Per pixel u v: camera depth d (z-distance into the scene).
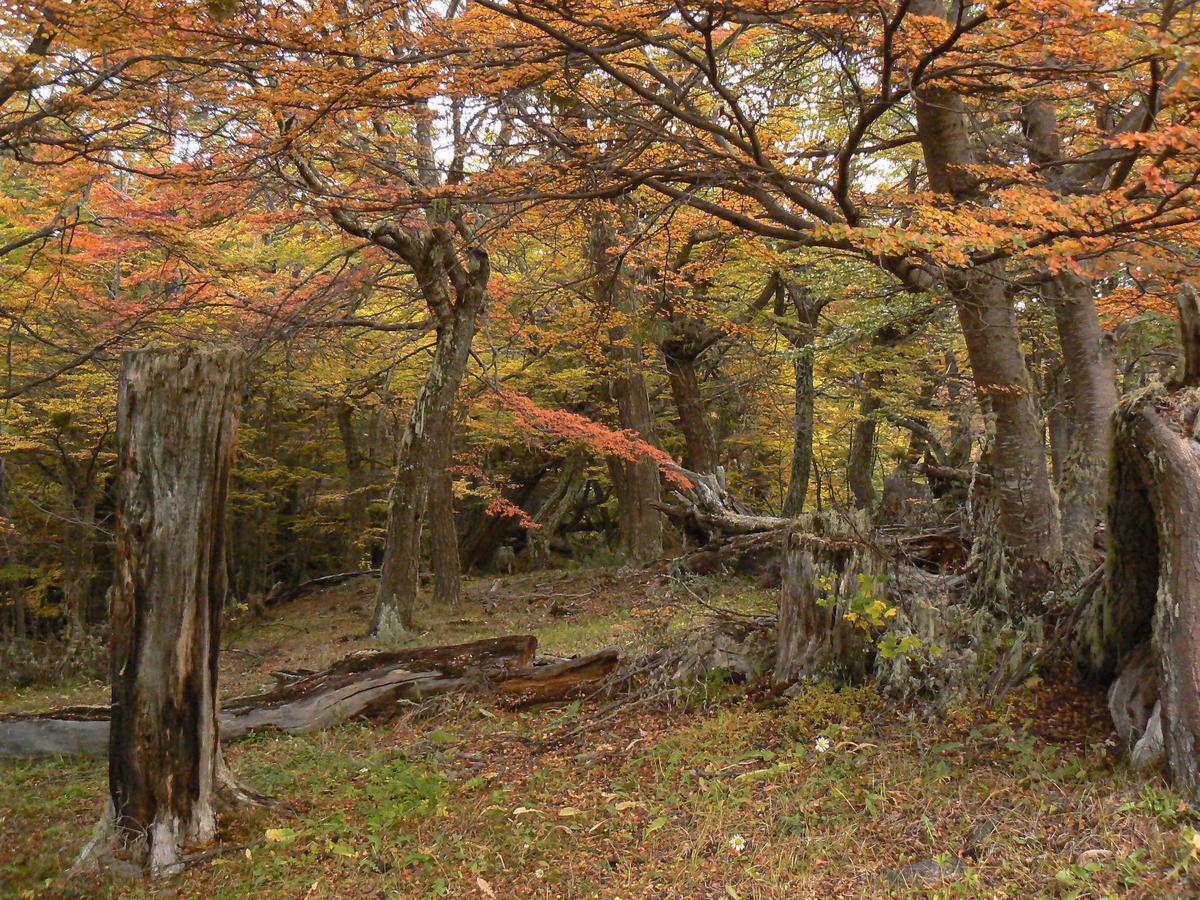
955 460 14.84
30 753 7.83
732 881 4.17
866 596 6.34
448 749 6.91
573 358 21.52
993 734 5.35
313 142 9.44
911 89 5.88
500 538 27.25
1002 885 3.82
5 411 16.16
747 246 9.52
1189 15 4.98
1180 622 4.46
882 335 19.19
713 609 7.91
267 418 23.81
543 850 4.77
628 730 6.74
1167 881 3.62
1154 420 4.72
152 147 9.20
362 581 23.86
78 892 4.81
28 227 13.50
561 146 7.39
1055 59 5.75
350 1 5.82
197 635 5.27
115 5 5.39
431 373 15.42
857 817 4.65
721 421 27.73
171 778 5.19
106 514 22.66
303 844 5.22
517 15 5.71
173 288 14.61
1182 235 5.55
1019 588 6.81
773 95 8.88
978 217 5.91
